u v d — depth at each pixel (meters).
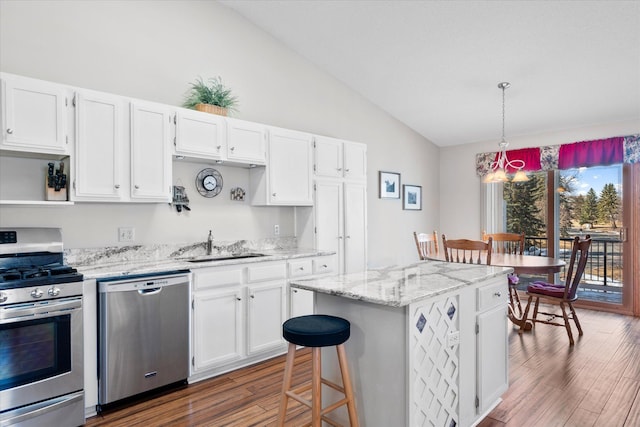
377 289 1.84
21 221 2.57
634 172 4.54
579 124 4.80
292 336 1.72
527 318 4.28
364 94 4.95
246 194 3.77
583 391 2.60
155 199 2.84
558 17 3.10
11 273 2.19
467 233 5.91
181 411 2.36
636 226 4.53
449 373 1.94
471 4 3.14
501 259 3.91
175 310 2.62
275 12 3.70
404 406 1.68
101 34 2.93
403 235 5.56
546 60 3.64
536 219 5.32
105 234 2.92
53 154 2.43
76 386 2.22
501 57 3.71
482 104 4.68
